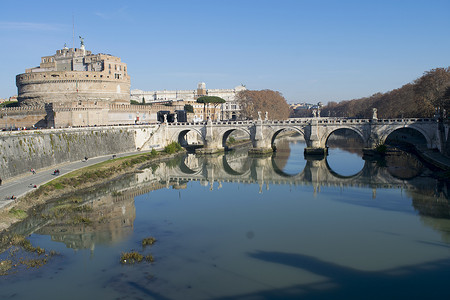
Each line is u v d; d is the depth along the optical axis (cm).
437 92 12950
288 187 8512
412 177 9044
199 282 3841
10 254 4497
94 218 5962
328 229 5438
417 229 5384
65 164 9769
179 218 6022
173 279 3903
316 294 3641
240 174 10519
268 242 4938
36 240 4969
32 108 14100
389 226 5534
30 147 8444
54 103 13012
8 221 5409
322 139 13288
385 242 4919
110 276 3962
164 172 10819
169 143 15200
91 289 3691
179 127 15088
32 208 6231
